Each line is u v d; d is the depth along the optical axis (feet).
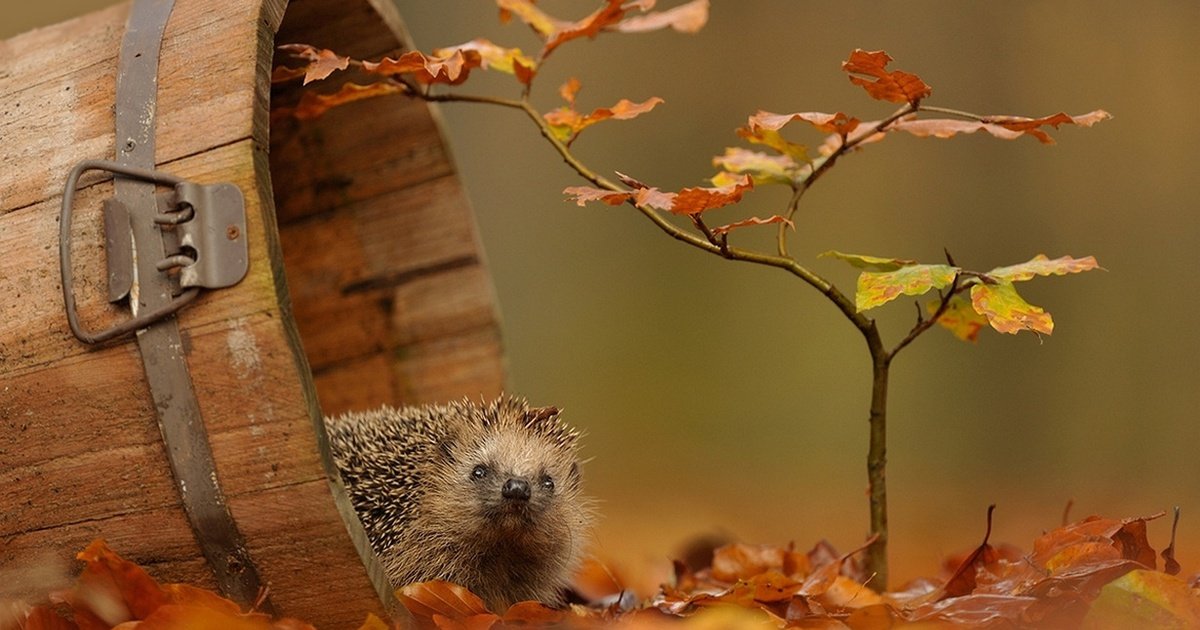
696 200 18.74
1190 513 56.49
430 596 18.53
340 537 16.39
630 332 80.59
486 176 78.13
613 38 81.82
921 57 81.61
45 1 51.55
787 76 84.79
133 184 16.60
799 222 82.38
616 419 76.38
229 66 17.11
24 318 16.93
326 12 22.47
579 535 25.25
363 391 29.14
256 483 16.30
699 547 26.96
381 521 22.09
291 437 16.14
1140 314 78.84
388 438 23.07
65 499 17.03
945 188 82.53
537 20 23.57
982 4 80.12
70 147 17.51
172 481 16.55
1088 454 77.41
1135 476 71.05
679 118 83.87
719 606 18.10
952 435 79.36
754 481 70.64
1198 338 78.02
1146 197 79.20
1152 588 16.07
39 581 17.37
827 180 82.53
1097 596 16.37
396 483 22.58
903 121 21.35
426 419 24.09
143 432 16.60
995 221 81.15
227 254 16.20
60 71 18.69
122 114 17.29
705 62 84.12
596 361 79.36
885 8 82.94
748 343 81.61
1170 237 78.84
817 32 84.64
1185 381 78.07
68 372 16.74
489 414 24.81
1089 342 79.15
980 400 79.87
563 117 22.17
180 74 17.31
